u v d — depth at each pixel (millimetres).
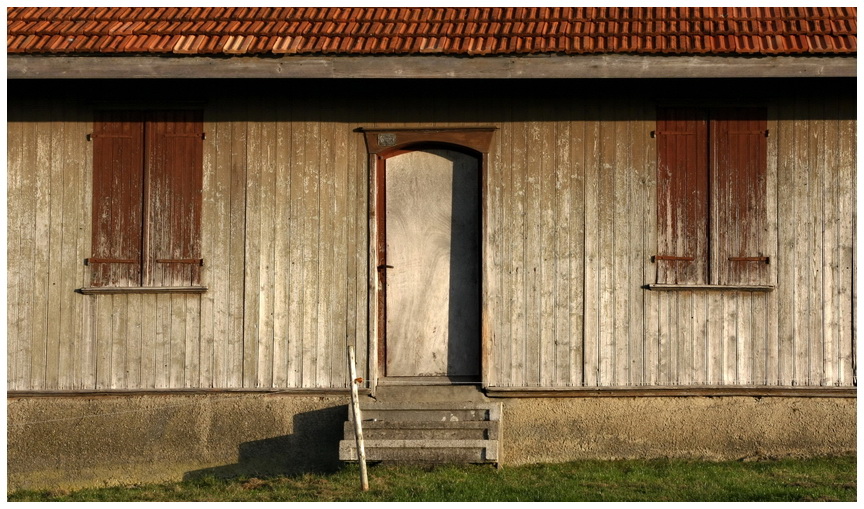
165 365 11758
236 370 11758
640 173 11719
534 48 10930
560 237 11719
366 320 11758
